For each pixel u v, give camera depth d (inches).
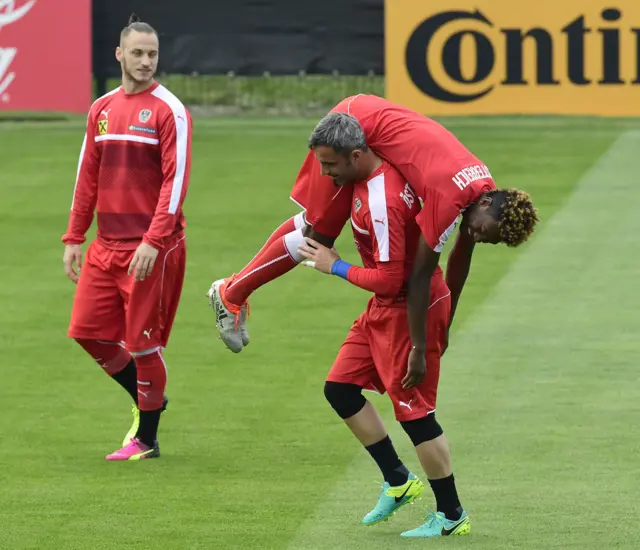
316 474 915.4
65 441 1010.1
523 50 2596.0
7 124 2733.8
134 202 956.0
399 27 2613.2
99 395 1152.8
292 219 880.3
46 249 1775.3
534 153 2356.1
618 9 2571.4
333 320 1414.9
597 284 1534.2
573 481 892.6
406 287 769.6
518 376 1179.3
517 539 766.5
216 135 2571.4
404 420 777.6
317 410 1088.8
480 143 2444.6
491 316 1397.6
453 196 733.3
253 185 2143.2
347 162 749.3
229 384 1174.3
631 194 2034.9
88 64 2598.4
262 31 2642.7
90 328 976.9
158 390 961.5
